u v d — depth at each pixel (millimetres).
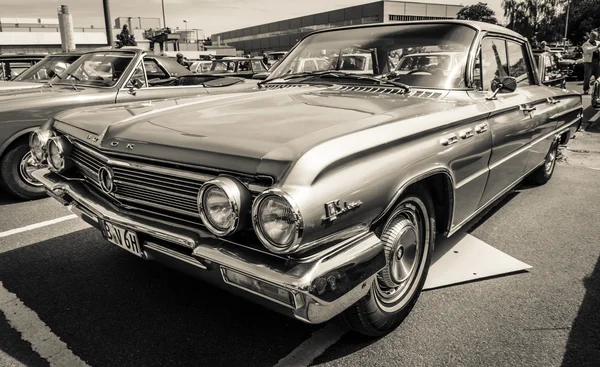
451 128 2500
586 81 13836
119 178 2297
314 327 2453
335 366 2137
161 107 2670
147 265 3168
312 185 1679
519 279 2932
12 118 4453
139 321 2506
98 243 3557
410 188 2213
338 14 54844
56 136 2801
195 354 2230
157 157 2072
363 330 2229
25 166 4668
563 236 3645
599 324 2441
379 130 2047
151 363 2166
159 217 2135
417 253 2475
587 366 2115
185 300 2717
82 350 2262
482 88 3123
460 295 2736
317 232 1671
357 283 1774
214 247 1813
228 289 1925
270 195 1630
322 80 3314
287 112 2350
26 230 3850
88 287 2869
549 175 5055
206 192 1795
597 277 2963
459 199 2650
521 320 2482
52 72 6281
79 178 2725
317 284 1630
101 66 5691
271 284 1635
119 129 2381
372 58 3244
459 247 3332
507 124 3168
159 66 7027
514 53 3760
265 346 2295
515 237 3623
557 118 4438
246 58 14016
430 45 3104
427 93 2861
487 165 2955
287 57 3789
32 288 2857
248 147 1850
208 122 2238
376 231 2029
